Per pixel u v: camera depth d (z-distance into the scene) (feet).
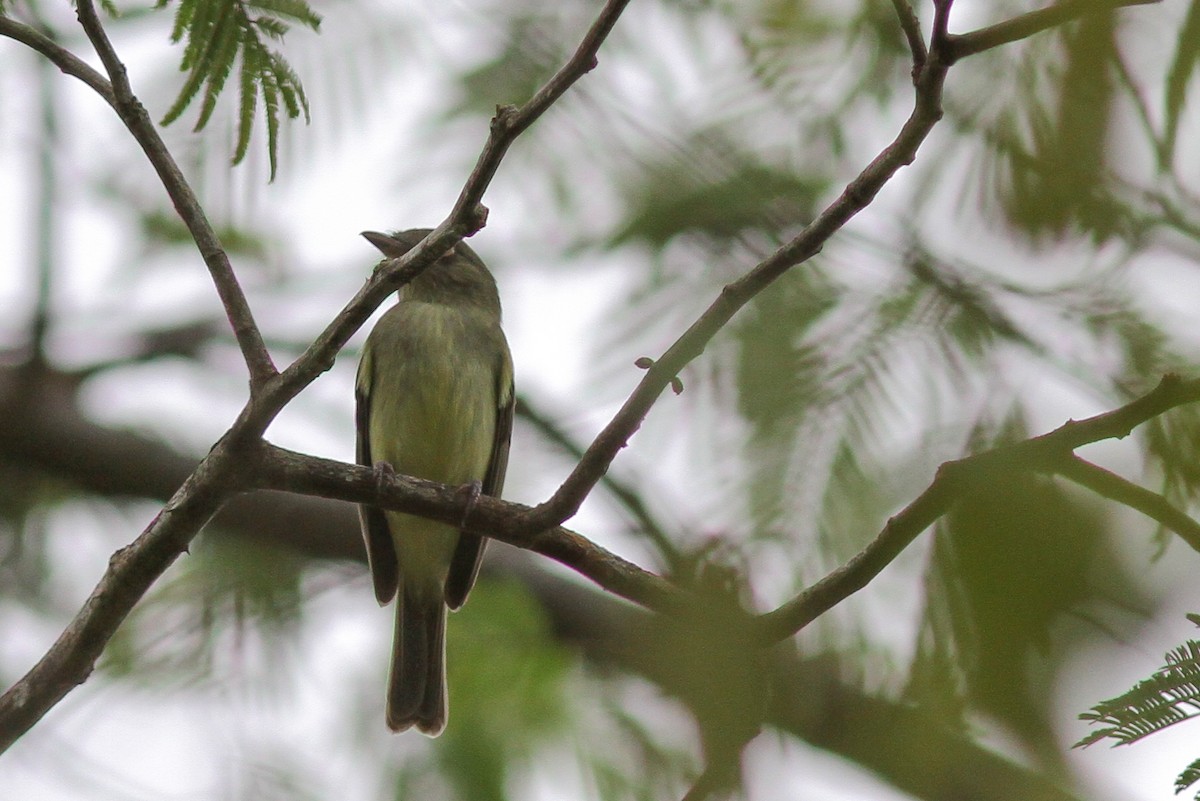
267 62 20.53
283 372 24.18
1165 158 19.99
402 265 23.26
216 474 24.56
